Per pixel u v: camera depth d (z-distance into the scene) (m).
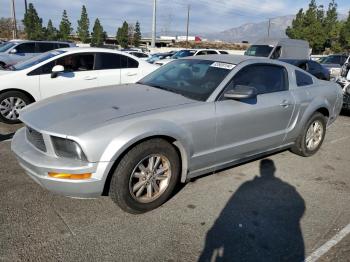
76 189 2.96
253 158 4.42
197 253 2.83
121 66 7.41
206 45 70.94
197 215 3.39
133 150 3.11
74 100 3.64
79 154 2.92
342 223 3.38
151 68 7.79
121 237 2.98
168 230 3.12
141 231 3.08
